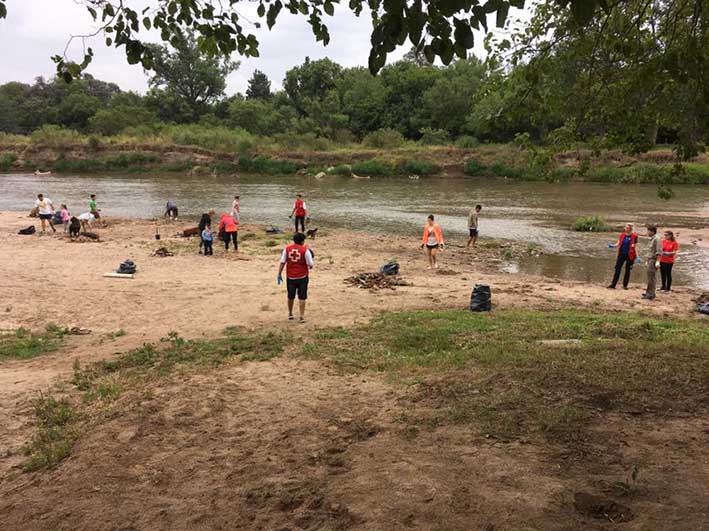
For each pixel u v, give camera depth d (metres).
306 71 106.81
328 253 22.39
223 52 5.98
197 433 6.07
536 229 29.67
